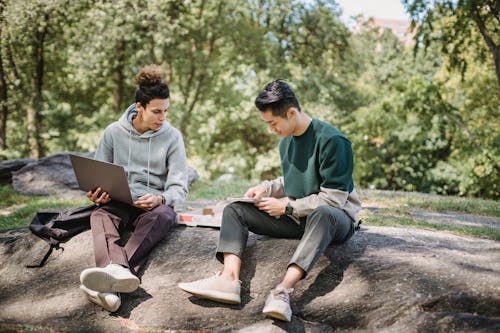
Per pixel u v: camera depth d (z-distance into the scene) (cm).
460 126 1781
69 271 334
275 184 342
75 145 1688
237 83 1908
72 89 1825
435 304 261
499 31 1176
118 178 321
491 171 1711
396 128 1862
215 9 1797
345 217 300
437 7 1177
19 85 1568
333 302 278
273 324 264
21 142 1619
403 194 731
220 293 279
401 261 298
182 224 380
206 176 1809
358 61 2152
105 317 288
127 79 1717
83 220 361
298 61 2052
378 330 252
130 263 316
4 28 1338
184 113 1812
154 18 1498
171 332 273
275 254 318
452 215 530
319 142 301
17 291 324
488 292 263
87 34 1487
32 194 755
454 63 1236
